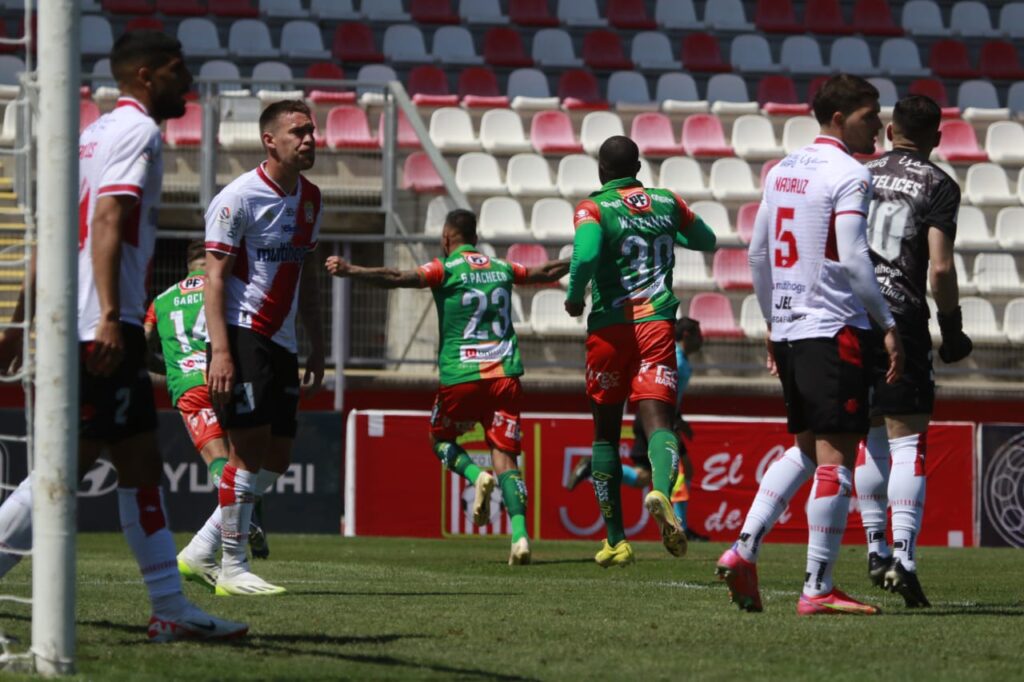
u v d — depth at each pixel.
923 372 21.48
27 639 15.30
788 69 79.69
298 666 13.95
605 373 26.14
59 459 13.02
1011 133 74.19
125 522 16.03
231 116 54.50
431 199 58.06
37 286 13.07
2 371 17.25
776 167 19.77
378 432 45.72
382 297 50.91
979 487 46.50
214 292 21.12
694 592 23.62
